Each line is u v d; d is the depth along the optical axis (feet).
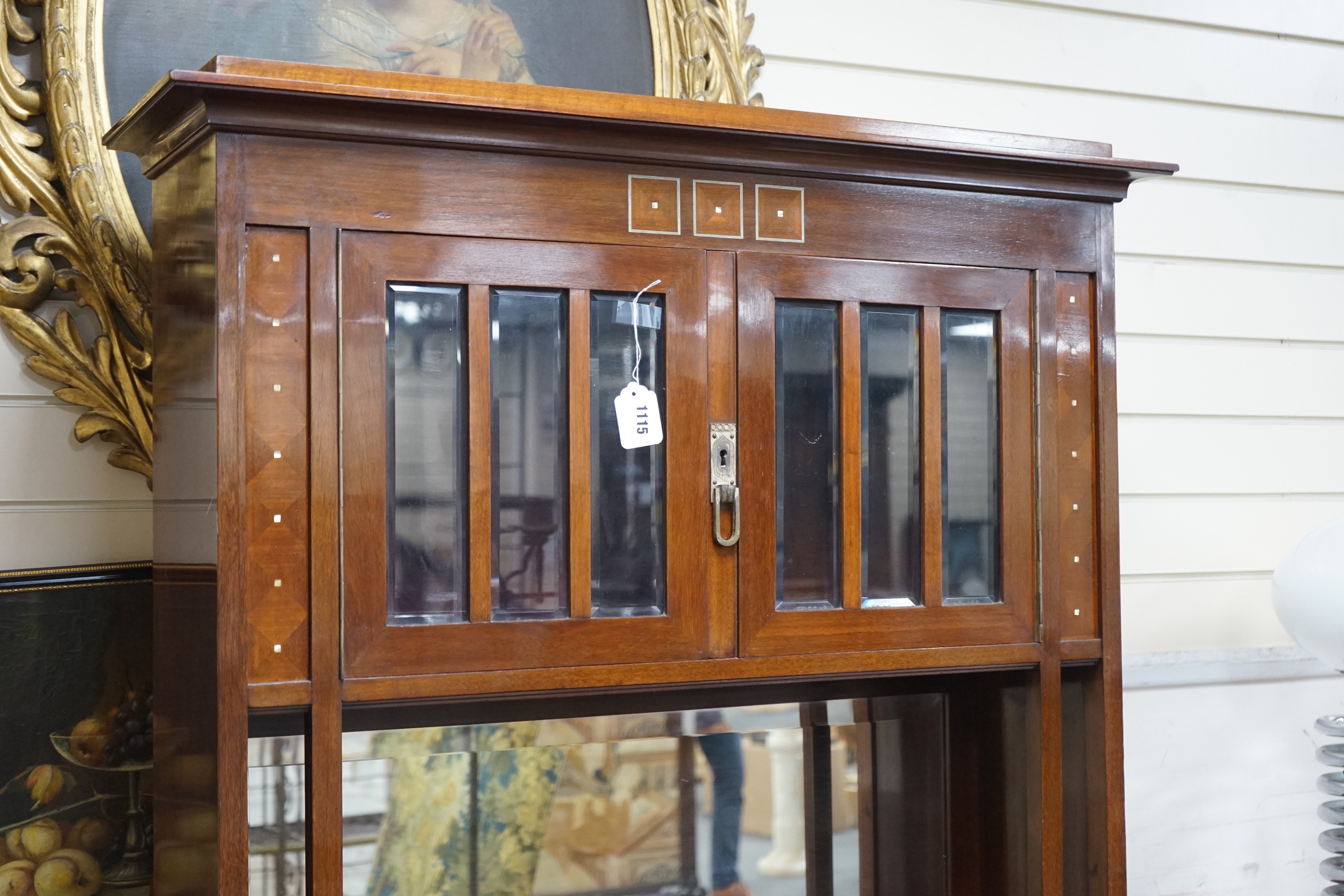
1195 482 6.93
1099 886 4.50
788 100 6.11
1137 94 6.87
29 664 4.65
